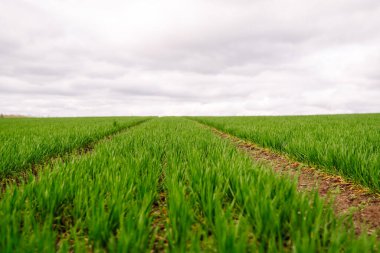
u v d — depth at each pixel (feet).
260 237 8.05
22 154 20.42
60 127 61.57
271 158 26.96
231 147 24.22
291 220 8.39
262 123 67.72
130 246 7.22
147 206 9.77
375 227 10.55
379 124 56.34
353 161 16.67
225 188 11.76
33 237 7.29
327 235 7.70
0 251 7.23
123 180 12.39
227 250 6.87
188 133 40.88
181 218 8.50
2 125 75.77
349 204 13.48
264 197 9.50
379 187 14.21
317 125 52.90
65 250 6.80
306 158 21.91
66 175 12.74
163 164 19.99
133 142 28.30
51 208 9.64
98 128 54.39
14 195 10.16
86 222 9.34
